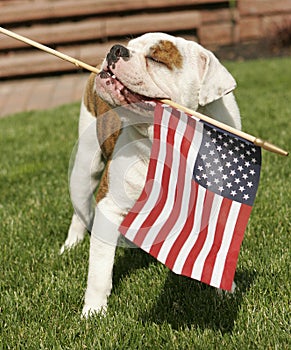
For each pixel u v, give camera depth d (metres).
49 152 6.81
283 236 4.02
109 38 12.80
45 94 11.16
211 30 13.34
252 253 3.82
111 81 2.97
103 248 3.23
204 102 3.14
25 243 4.25
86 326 3.10
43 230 4.50
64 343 2.97
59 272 3.74
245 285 3.46
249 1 13.32
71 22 12.94
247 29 13.50
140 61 3.01
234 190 2.86
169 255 2.78
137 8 12.85
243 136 2.74
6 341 3.02
